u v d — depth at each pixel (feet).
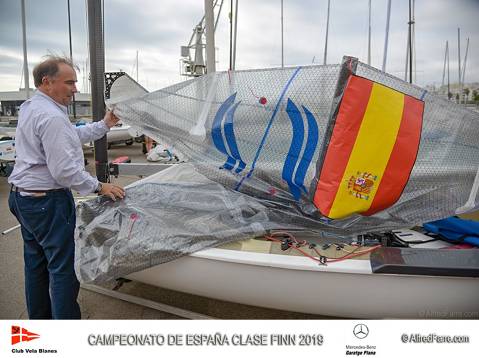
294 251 5.01
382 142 4.77
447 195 5.27
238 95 5.62
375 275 4.61
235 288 5.11
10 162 14.33
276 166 5.55
